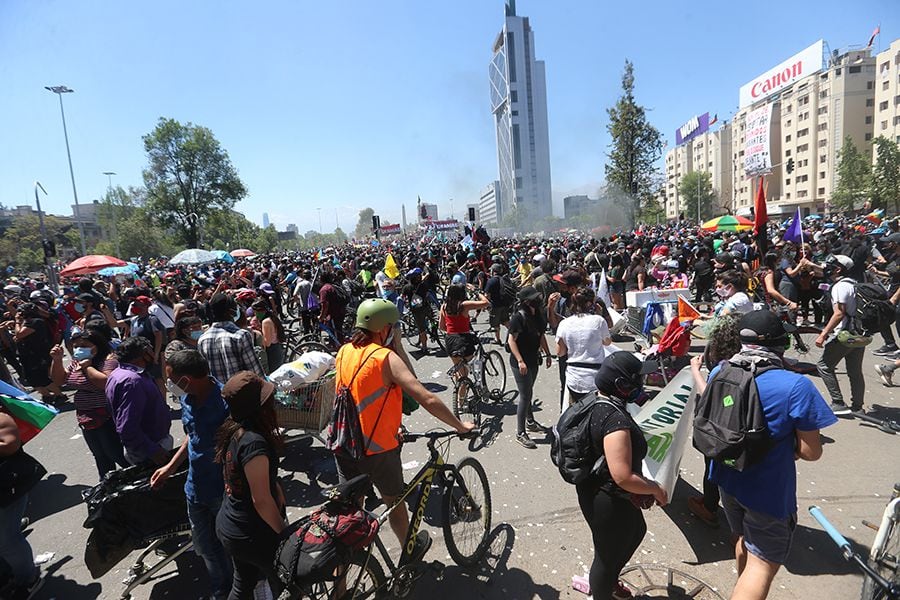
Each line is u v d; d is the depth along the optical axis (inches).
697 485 171.6
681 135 5172.2
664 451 127.0
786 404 94.0
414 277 406.0
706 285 504.4
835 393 215.0
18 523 134.8
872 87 3041.3
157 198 2332.7
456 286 243.3
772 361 101.0
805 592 119.0
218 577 123.2
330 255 899.4
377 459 122.7
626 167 1277.1
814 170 3319.4
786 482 97.0
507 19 7529.5
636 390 98.3
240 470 99.0
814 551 133.0
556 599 123.6
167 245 2810.0
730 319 132.0
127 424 134.7
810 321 390.6
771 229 1205.1
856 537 137.2
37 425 137.6
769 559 98.7
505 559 139.5
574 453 100.5
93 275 978.1
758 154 3769.7
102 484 134.4
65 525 177.9
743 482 100.3
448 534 129.4
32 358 314.7
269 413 105.5
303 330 469.4
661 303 314.0
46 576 147.7
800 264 362.0
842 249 387.5
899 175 2047.2
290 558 94.7
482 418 246.2
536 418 242.1
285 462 209.5
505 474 187.9
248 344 178.1
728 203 4485.7
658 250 641.6
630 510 99.9
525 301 205.6
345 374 123.8
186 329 234.8
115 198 3351.4
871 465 172.6
